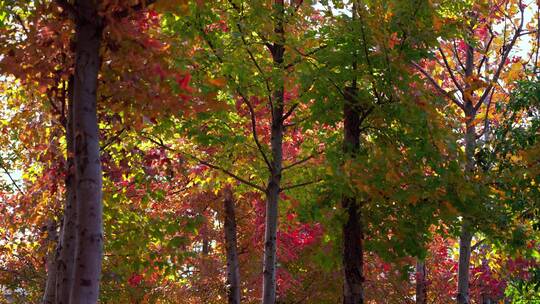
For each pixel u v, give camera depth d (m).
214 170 13.45
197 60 10.06
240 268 19.81
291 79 10.66
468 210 11.06
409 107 10.00
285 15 10.98
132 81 6.30
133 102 6.64
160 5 6.39
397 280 18.61
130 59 6.23
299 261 19.06
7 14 7.29
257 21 10.73
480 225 11.72
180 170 12.55
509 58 15.82
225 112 11.61
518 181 12.21
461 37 12.10
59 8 7.10
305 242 17.33
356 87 11.12
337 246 12.08
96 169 6.07
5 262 18.25
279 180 11.98
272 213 11.86
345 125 11.14
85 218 5.96
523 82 12.99
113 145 11.61
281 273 17.86
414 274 19.16
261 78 10.75
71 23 6.83
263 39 11.30
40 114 11.07
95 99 6.14
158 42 6.31
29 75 7.67
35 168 11.85
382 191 10.29
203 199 17.19
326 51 10.72
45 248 12.53
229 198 17.00
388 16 10.64
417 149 10.30
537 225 12.55
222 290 18.98
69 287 7.42
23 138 11.76
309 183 12.17
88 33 6.11
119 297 17.84
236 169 13.25
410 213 11.11
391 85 10.19
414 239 11.15
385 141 11.02
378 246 11.49
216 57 10.38
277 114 11.91
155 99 6.35
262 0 10.60
